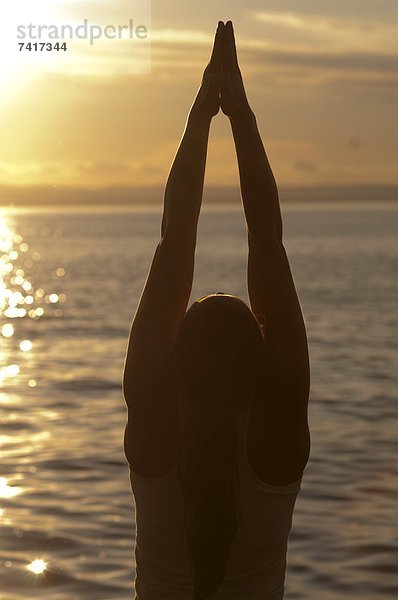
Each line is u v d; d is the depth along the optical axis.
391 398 21.73
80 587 9.29
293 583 9.53
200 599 2.51
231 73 2.71
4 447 16.28
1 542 10.66
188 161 2.69
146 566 2.70
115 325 42.59
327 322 41.94
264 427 2.59
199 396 2.55
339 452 15.62
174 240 2.65
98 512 11.86
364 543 10.63
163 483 2.62
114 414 19.81
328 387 23.75
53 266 103.31
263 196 2.62
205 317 2.56
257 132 2.68
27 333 40.62
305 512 11.98
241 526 2.60
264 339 2.62
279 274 2.62
